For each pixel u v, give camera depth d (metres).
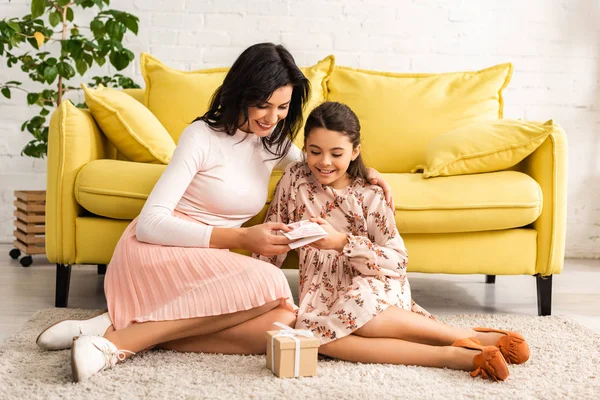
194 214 1.91
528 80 3.54
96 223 2.30
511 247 2.38
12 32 2.94
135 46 3.46
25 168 3.52
